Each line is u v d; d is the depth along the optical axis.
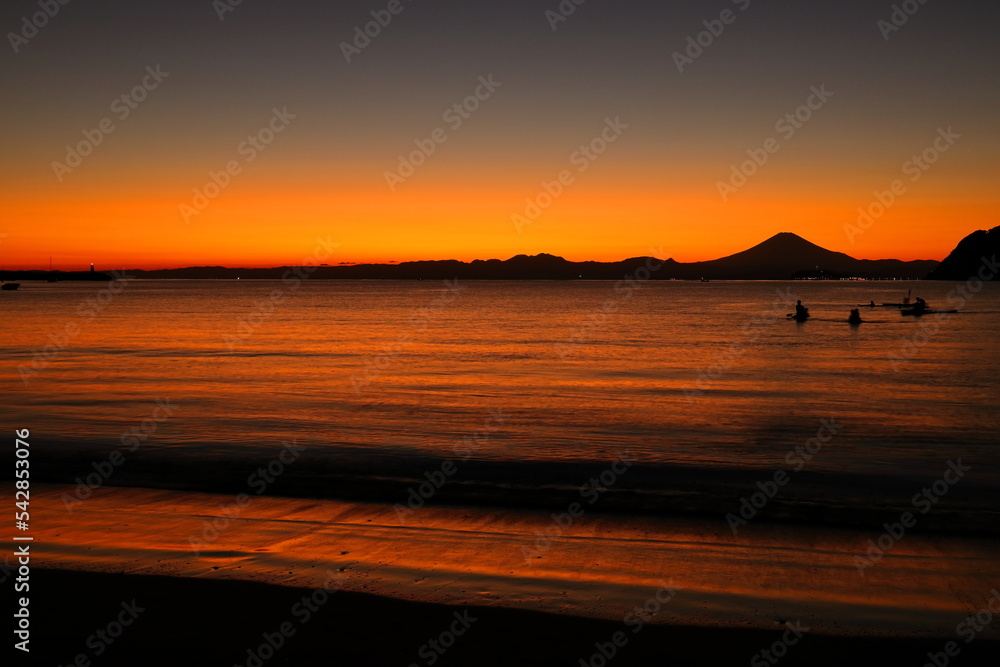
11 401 23.89
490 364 38.03
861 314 94.69
